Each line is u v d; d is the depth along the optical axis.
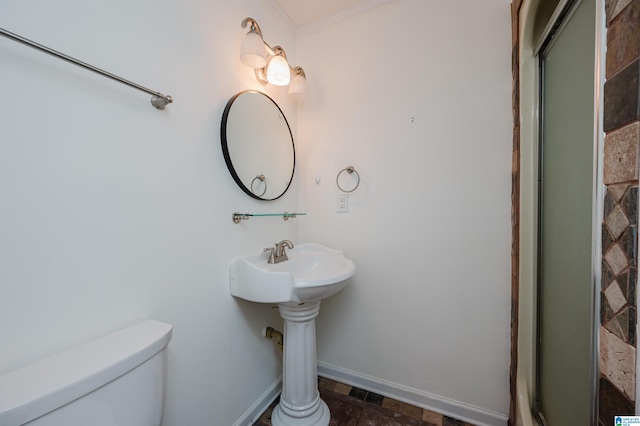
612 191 0.49
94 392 0.57
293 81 1.48
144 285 0.84
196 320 1.02
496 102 1.24
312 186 1.67
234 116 1.19
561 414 0.83
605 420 0.50
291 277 1.05
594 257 0.56
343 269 1.22
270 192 1.43
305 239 1.68
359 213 1.54
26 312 0.59
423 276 1.40
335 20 1.57
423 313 1.41
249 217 1.31
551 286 0.93
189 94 1.00
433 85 1.35
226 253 1.17
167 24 0.91
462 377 1.34
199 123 1.04
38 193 0.61
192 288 1.00
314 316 1.30
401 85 1.42
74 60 0.61
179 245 0.96
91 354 0.63
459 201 1.31
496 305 1.26
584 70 0.70
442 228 1.35
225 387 1.16
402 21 1.42
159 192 0.89
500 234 1.24
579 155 0.72
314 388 1.32
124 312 0.78
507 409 1.26
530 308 1.09
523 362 1.10
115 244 0.76
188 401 0.98
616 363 0.47
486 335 1.29
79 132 0.68
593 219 0.56
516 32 1.10
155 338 0.71
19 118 0.58
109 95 0.75
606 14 0.51
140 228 0.83
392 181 1.45
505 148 1.23
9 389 0.50
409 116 1.41
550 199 0.95
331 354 1.65
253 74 1.33
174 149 0.94
